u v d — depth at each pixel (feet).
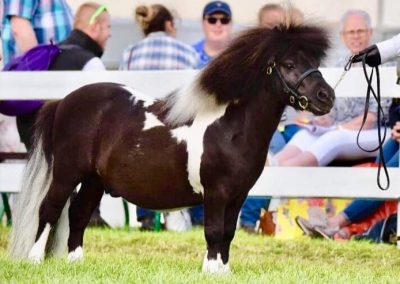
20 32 49.42
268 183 44.91
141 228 48.88
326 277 34.58
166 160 34.68
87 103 36.65
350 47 48.62
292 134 47.75
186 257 40.68
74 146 36.58
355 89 43.98
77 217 37.78
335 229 46.78
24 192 37.70
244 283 32.12
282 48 33.45
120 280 32.60
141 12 52.11
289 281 33.09
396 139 44.32
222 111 34.06
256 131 33.88
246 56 33.73
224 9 51.67
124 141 35.53
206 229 34.09
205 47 52.44
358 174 44.34
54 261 36.35
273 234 47.29
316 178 44.62
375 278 35.45
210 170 33.88
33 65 46.44
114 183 35.99
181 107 34.40
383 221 46.50
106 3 61.52
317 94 32.99
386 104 47.52
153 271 34.68
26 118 46.19
